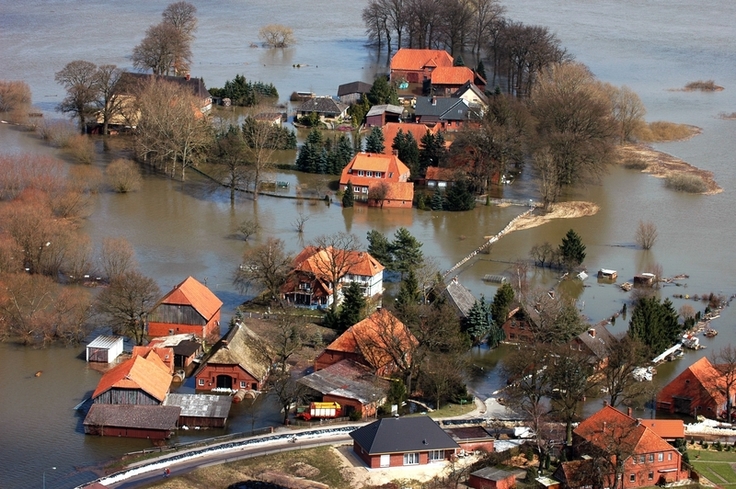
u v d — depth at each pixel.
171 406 192.25
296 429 190.00
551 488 170.50
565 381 193.88
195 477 171.25
